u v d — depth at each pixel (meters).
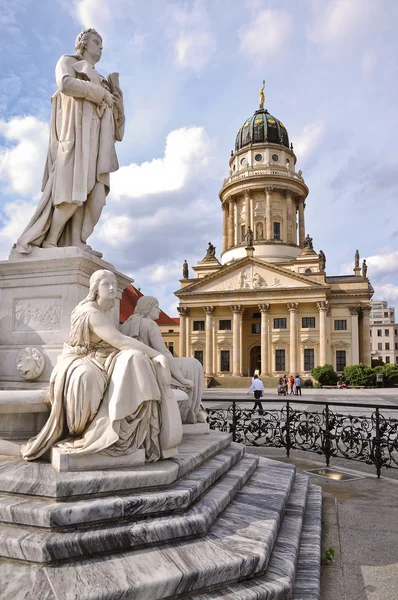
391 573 3.39
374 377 49.97
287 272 58.72
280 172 71.88
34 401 3.33
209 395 36.50
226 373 59.94
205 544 2.71
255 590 2.49
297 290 57.72
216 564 2.46
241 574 2.54
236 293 59.72
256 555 2.63
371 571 3.42
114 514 2.62
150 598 2.21
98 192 4.76
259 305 58.97
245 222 71.69
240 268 60.75
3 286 4.45
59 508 2.50
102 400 3.10
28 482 2.70
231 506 3.45
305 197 75.69
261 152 73.88
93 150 4.69
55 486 2.64
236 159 76.50
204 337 61.56
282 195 72.31
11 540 2.37
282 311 59.88
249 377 57.00
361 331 62.03
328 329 60.88
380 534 4.23
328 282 63.62
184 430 5.00
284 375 55.81
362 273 69.62
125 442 3.09
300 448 8.34
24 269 4.36
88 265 4.34
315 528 3.90
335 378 51.59
